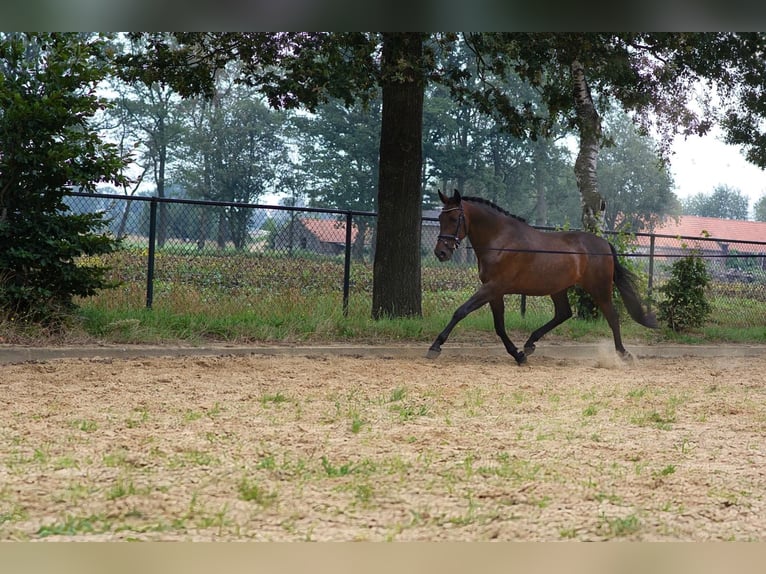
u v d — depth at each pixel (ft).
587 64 47.93
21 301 36.27
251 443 19.76
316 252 51.34
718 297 61.57
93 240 37.01
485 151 220.64
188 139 212.02
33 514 14.01
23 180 36.29
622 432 22.59
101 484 15.81
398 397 27.17
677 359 43.96
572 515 14.79
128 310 40.34
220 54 45.70
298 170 220.23
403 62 42.27
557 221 228.84
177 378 29.81
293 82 43.88
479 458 18.92
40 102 35.70
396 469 17.57
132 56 45.68
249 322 41.70
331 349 39.55
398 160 46.32
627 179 220.02
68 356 34.19
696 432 22.85
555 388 31.42
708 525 14.48
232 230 49.42
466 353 42.01
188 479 16.35
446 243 38.52
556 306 41.50
